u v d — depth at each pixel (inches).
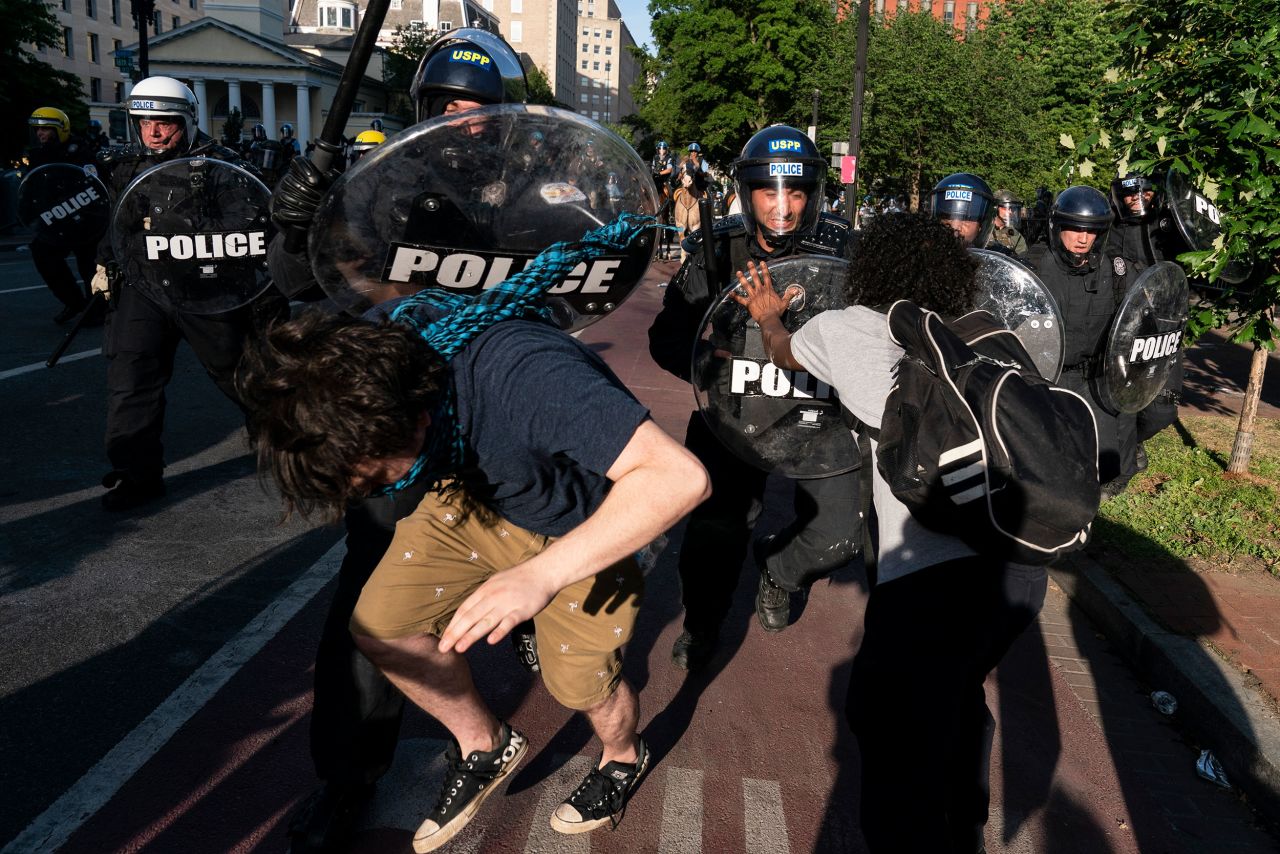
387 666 82.4
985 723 88.6
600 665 86.5
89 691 119.6
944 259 82.9
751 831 100.9
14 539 165.9
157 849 92.4
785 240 119.1
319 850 89.8
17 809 96.8
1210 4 188.1
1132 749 121.9
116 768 104.2
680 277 125.9
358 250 79.3
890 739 77.9
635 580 85.0
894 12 1067.3
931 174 954.7
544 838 97.9
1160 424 198.1
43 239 299.0
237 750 108.8
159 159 174.4
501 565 82.0
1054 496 69.7
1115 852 101.7
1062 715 128.6
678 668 133.0
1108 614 152.4
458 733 88.0
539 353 63.6
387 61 2197.3
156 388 182.9
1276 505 206.4
